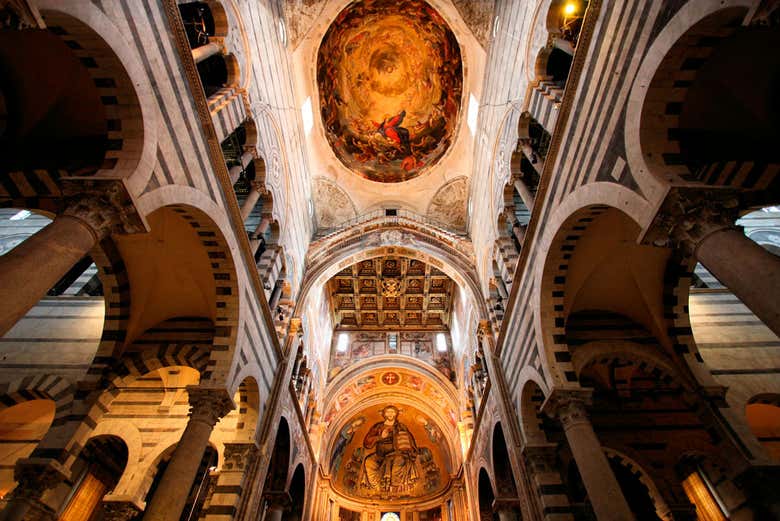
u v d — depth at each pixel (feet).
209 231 29.45
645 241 18.95
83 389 31.76
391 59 62.54
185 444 25.64
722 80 23.47
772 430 41.22
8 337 40.75
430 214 66.90
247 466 34.22
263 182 38.68
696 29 16.56
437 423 83.35
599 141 23.24
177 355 34.24
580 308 36.96
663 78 18.65
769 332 38.09
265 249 43.47
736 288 14.79
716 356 36.50
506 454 48.26
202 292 35.01
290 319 49.03
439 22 55.93
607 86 22.43
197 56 26.53
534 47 32.83
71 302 44.98
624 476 44.16
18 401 35.88
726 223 16.65
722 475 35.86
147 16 20.98
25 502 26.68
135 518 41.34
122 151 19.76
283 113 45.91
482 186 53.16
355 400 83.97
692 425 39.96
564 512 30.53
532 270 34.04
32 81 24.64
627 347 33.91
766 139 23.89
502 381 42.45
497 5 44.14
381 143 67.67
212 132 27.09
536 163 33.94
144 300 34.83
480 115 52.06
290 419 50.08
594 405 41.98
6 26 13.11
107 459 45.70
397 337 86.12
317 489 69.87
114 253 32.68
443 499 82.53
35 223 58.18
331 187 66.28
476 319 60.39
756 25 13.94
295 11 49.19
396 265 76.43
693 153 24.71
